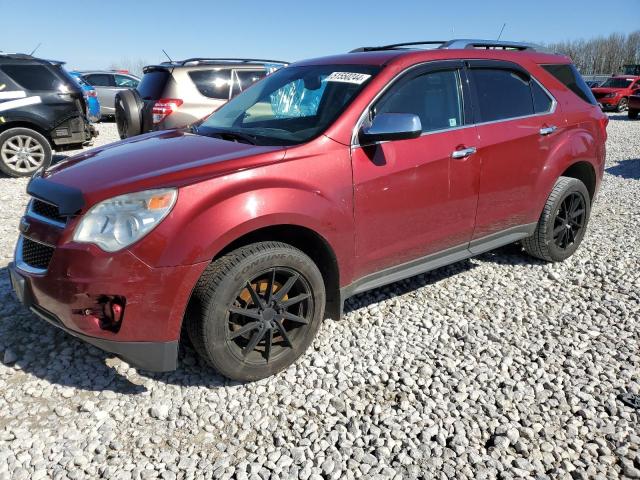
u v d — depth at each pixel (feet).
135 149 10.43
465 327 11.67
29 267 8.97
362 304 12.71
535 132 13.39
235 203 8.55
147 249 8.09
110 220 8.20
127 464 7.67
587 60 253.03
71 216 8.42
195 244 8.21
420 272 11.77
